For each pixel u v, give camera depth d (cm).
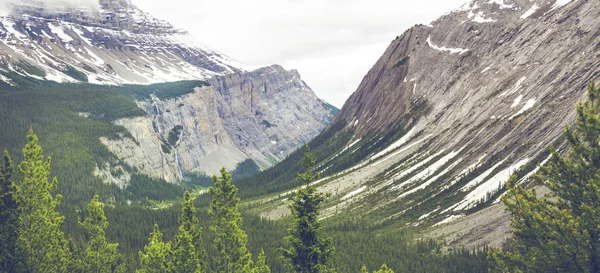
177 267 8338
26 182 8550
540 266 4747
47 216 8756
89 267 9688
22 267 7925
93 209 9825
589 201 4706
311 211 7650
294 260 7681
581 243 4528
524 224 4912
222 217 8875
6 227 7688
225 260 8975
